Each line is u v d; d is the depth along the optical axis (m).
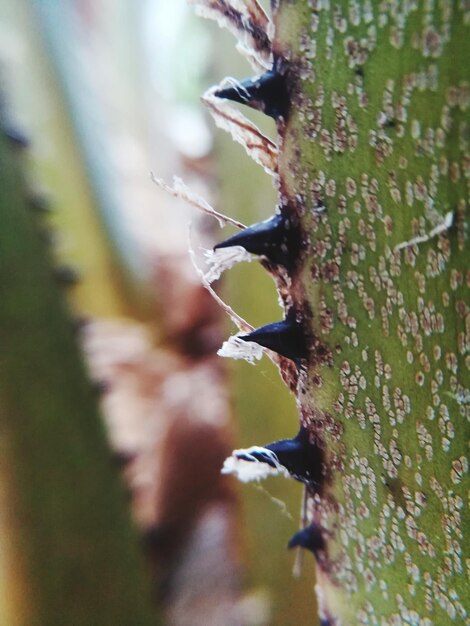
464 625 0.06
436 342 0.05
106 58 0.26
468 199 0.05
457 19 0.05
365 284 0.06
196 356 0.23
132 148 0.25
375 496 0.06
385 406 0.06
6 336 0.11
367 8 0.05
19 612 0.11
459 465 0.05
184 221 0.24
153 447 0.20
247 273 0.11
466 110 0.05
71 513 0.12
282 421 0.12
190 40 0.26
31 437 0.11
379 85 0.05
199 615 0.16
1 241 0.11
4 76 0.16
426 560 0.06
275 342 0.06
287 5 0.05
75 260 0.20
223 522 0.19
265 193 0.12
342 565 0.07
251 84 0.06
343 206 0.06
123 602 0.12
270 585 0.14
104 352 0.21
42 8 0.19
